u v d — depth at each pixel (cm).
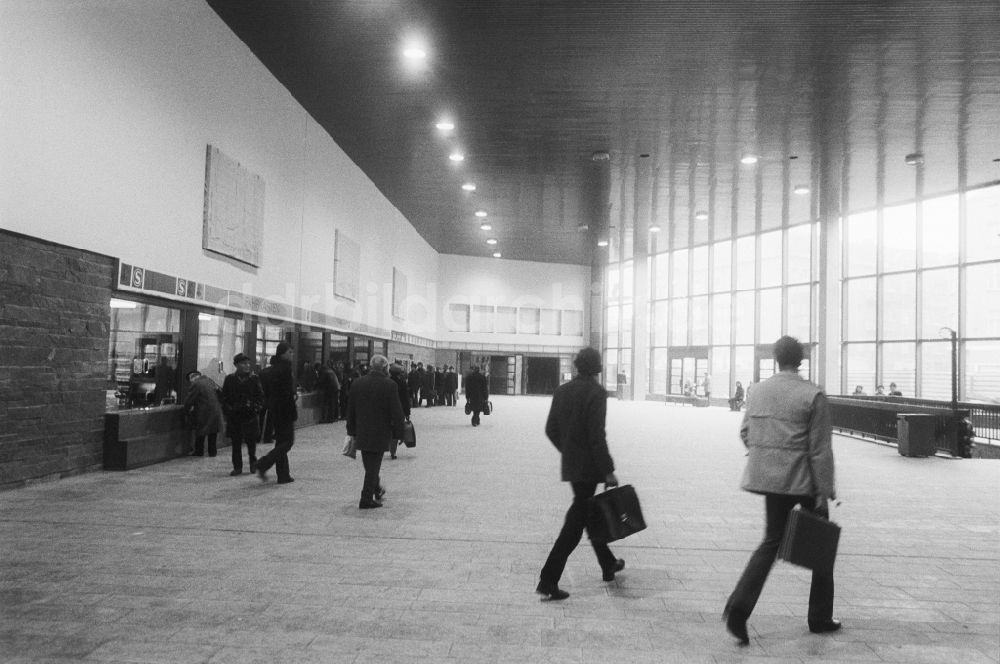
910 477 1034
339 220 1805
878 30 1080
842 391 2542
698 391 3284
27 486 768
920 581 509
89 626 384
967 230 2164
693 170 1939
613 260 3797
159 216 972
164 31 968
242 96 1209
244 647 361
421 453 1205
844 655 368
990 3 993
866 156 1792
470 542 591
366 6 1045
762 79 1279
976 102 1388
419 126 1605
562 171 1964
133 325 934
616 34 1105
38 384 771
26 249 739
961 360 2166
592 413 452
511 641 378
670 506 773
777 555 387
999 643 389
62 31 775
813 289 2759
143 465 941
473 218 2698
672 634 393
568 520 461
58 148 775
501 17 1062
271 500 745
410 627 395
